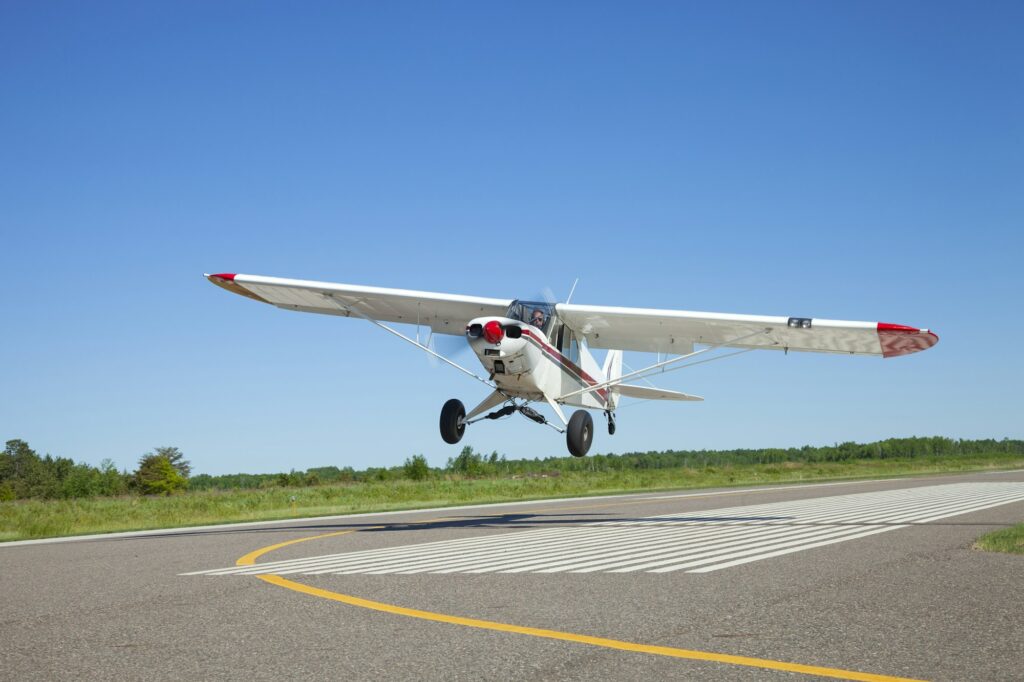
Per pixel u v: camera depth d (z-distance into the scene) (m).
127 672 3.86
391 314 16.94
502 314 15.52
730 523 12.27
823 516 13.12
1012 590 5.79
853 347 14.57
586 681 3.58
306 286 15.44
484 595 5.93
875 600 5.46
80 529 17.69
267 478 91.69
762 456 77.19
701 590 5.98
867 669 3.71
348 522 15.66
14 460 78.88
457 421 15.07
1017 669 3.69
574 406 15.92
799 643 4.26
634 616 5.05
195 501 27.30
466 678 3.67
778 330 14.09
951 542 8.82
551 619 5.00
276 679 3.70
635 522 13.13
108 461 73.81
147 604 5.81
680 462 75.75
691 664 3.84
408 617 5.12
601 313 14.58
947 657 3.93
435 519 15.61
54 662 4.08
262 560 8.55
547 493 28.16
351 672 3.81
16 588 6.85
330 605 5.60
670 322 14.80
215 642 4.49
